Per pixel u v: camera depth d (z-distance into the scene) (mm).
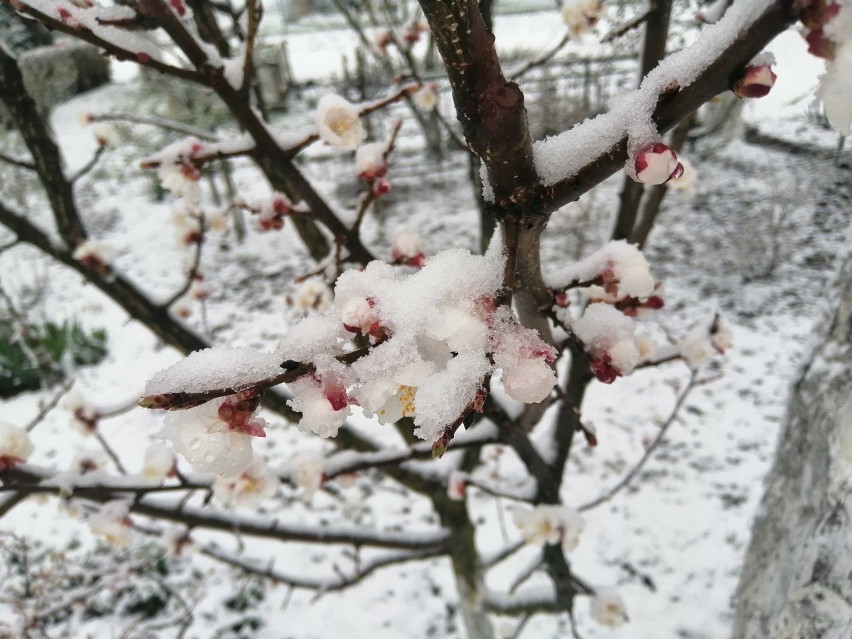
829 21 563
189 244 2145
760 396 5512
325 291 2369
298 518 4746
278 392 2102
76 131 11250
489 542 4414
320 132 1521
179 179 1650
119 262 8461
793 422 1797
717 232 7703
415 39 2787
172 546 2367
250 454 733
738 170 9039
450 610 4051
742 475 4809
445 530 2561
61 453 5395
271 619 4047
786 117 10016
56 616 4016
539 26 12430
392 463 2035
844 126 599
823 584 1588
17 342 6125
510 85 676
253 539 4621
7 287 7961
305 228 2479
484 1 1752
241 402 721
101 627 3986
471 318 749
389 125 10367
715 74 639
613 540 4402
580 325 1161
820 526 1613
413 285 778
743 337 6164
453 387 727
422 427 715
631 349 1119
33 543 4527
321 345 759
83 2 1489
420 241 1854
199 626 4004
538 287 1043
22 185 8000
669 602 3949
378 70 8914
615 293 1165
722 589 3984
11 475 1610
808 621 1629
